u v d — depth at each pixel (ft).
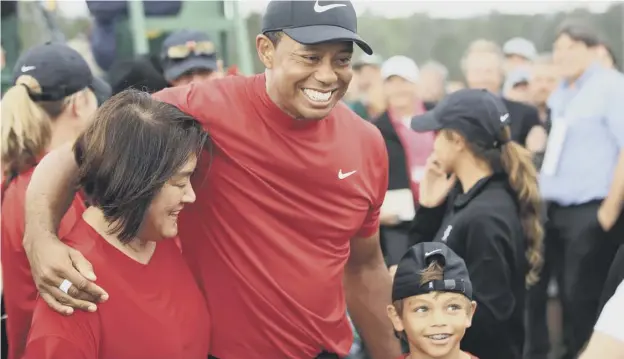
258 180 5.84
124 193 5.05
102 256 5.26
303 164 5.85
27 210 5.50
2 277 6.68
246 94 5.84
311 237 6.02
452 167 7.64
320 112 5.57
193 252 6.05
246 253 5.91
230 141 5.80
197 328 5.73
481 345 7.14
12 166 6.84
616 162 10.27
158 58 10.18
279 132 5.79
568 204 10.19
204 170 5.84
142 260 5.44
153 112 5.21
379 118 10.67
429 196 8.34
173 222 5.34
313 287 6.03
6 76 10.80
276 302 5.97
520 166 7.52
